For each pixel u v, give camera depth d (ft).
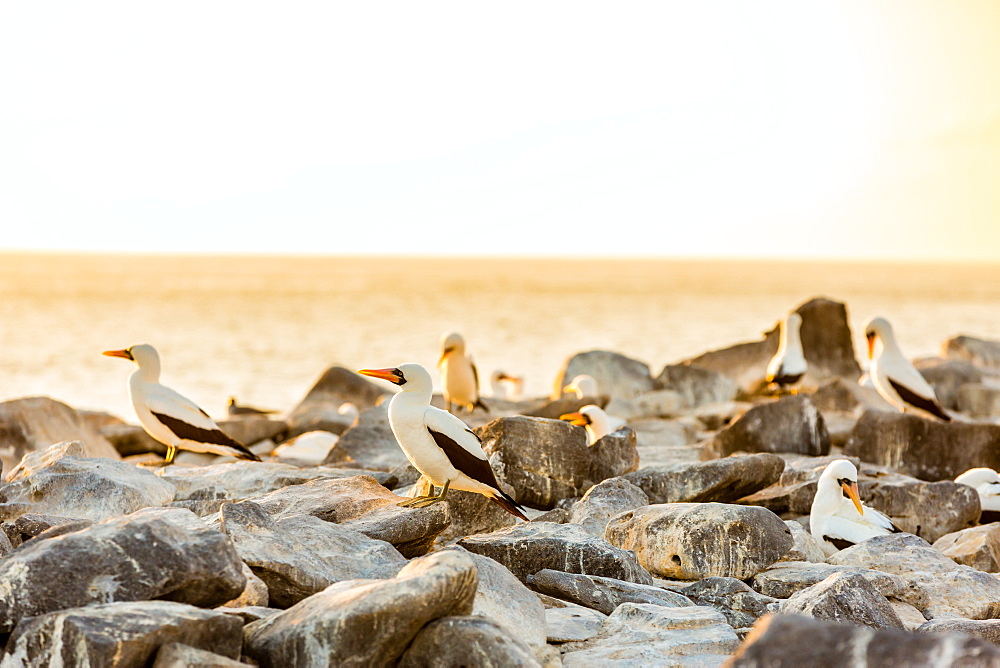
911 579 32.45
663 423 67.05
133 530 23.09
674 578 33.42
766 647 16.97
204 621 20.86
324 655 21.01
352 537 28.66
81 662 19.70
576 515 38.11
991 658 15.64
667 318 288.92
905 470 54.60
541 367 159.43
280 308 331.16
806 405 55.31
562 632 26.20
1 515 35.17
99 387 134.51
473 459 33.40
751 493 43.88
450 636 21.27
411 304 363.76
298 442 60.59
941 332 235.81
